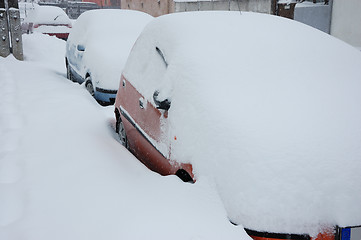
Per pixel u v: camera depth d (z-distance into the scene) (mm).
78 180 3109
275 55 3426
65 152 3770
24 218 2641
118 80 6625
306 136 2641
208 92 3049
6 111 5406
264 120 2758
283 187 2381
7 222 2645
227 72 3207
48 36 17828
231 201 2449
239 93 3006
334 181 2414
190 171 2836
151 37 4367
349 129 2744
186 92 3191
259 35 3656
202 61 3330
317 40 3754
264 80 3145
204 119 2895
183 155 2949
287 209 2328
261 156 2514
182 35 3756
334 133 2691
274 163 2473
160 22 4320
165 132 3338
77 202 2777
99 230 2441
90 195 2848
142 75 4250
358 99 3062
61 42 16766
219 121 2803
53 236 2438
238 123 2740
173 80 3418
